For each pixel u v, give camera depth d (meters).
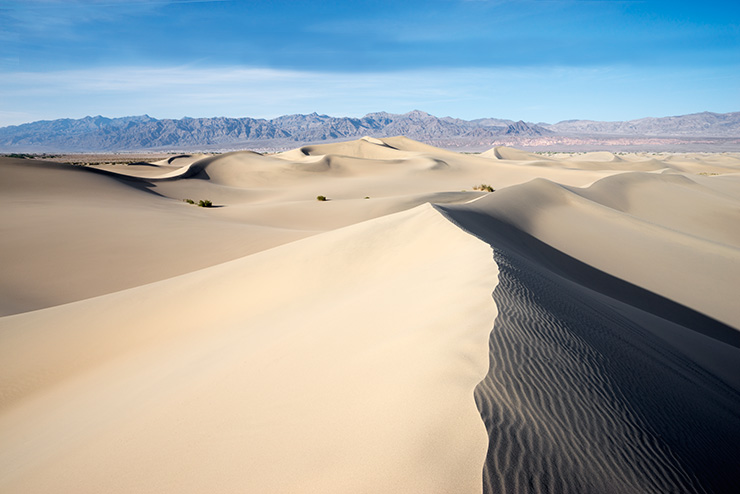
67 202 35.56
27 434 6.58
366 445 3.34
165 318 11.27
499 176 86.94
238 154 94.56
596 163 116.62
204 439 4.19
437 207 17.89
